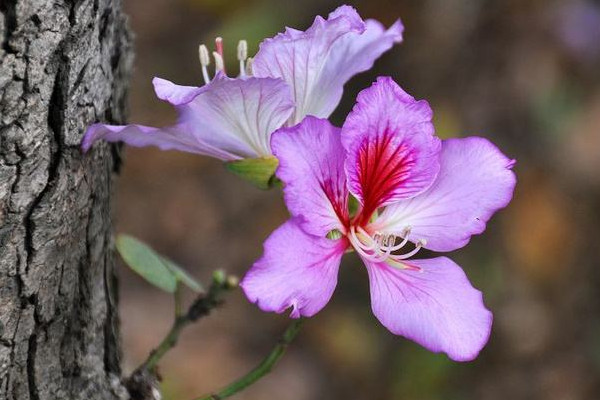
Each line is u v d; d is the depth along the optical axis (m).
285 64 0.82
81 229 0.84
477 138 0.84
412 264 0.84
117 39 0.85
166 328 1.50
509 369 1.50
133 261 0.88
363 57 0.85
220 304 0.90
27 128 0.80
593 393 1.50
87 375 0.87
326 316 1.55
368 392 1.50
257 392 1.49
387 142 0.83
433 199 0.84
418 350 1.49
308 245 0.81
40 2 0.78
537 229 1.54
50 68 0.79
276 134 0.80
